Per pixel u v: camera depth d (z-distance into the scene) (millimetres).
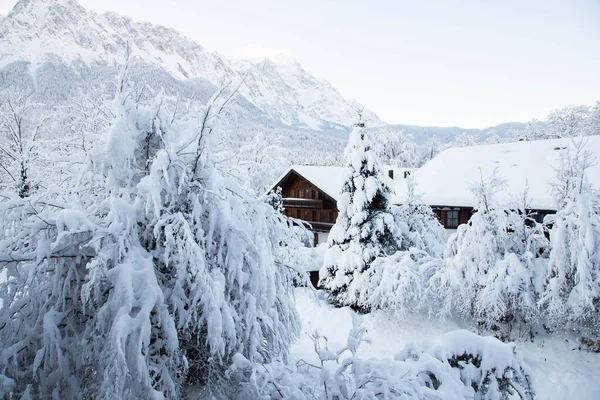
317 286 21453
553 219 14016
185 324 5848
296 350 13867
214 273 6262
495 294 13422
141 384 4824
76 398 5324
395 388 4898
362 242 17734
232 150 8039
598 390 11062
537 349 13141
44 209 6570
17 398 5297
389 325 15555
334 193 26516
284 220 8500
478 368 6078
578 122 47031
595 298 12586
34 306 5918
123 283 5023
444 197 23891
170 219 6121
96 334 5562
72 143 8281
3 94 20234
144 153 6703
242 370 5848
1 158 19719
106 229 5562
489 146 28562
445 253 16109
